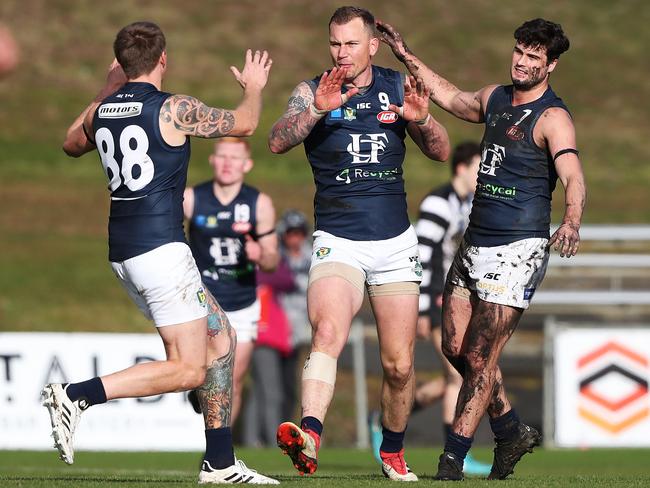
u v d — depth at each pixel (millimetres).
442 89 25391
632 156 114000
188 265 22047
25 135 111938
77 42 132625
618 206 98938
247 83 22688
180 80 123438
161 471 33281
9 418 41938
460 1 147250
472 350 24031
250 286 34000
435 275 35531
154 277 21781
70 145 23312
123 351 42406
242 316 33938
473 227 24266
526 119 23656
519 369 53562
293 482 22969
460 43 135500
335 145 24016
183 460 39562
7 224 87438
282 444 21453
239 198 33719
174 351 22031
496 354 24062
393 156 24250
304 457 21703
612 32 143250
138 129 21844
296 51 132875
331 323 23203
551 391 47000
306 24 139875
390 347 24266
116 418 42406
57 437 21156
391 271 24094
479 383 24078
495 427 25312
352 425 53562
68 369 42094
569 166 22984
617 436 44531
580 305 54781
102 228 89062
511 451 25359
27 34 132500
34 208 92750
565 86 129750
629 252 64312
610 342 44688
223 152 33594
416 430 51344
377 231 23922
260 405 46000
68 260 78000
